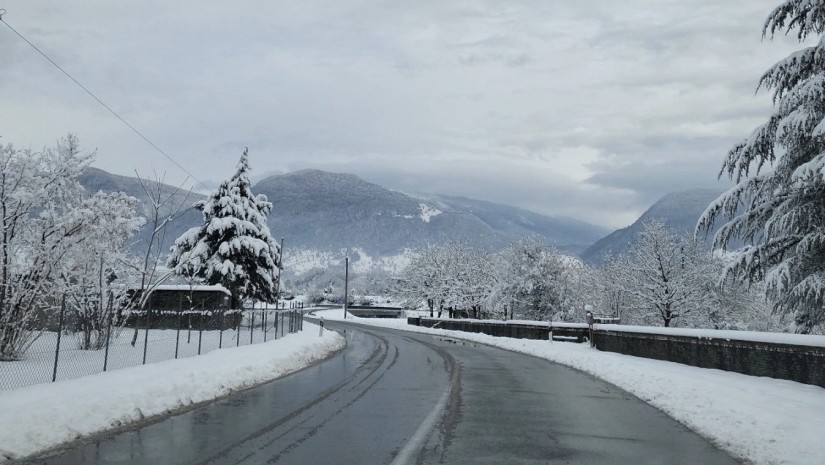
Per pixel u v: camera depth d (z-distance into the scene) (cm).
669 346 2144
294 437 949
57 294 1894
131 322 3578
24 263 1758
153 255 2578
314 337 3509
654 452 878
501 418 1155
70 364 1680
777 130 1778
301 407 1261
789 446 840
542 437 976
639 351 2431
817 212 1862
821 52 1797
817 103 1730
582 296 6475
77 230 1823
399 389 1591
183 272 3903
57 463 772
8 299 1692
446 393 1520
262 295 4938
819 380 1344
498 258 8012
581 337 3612
